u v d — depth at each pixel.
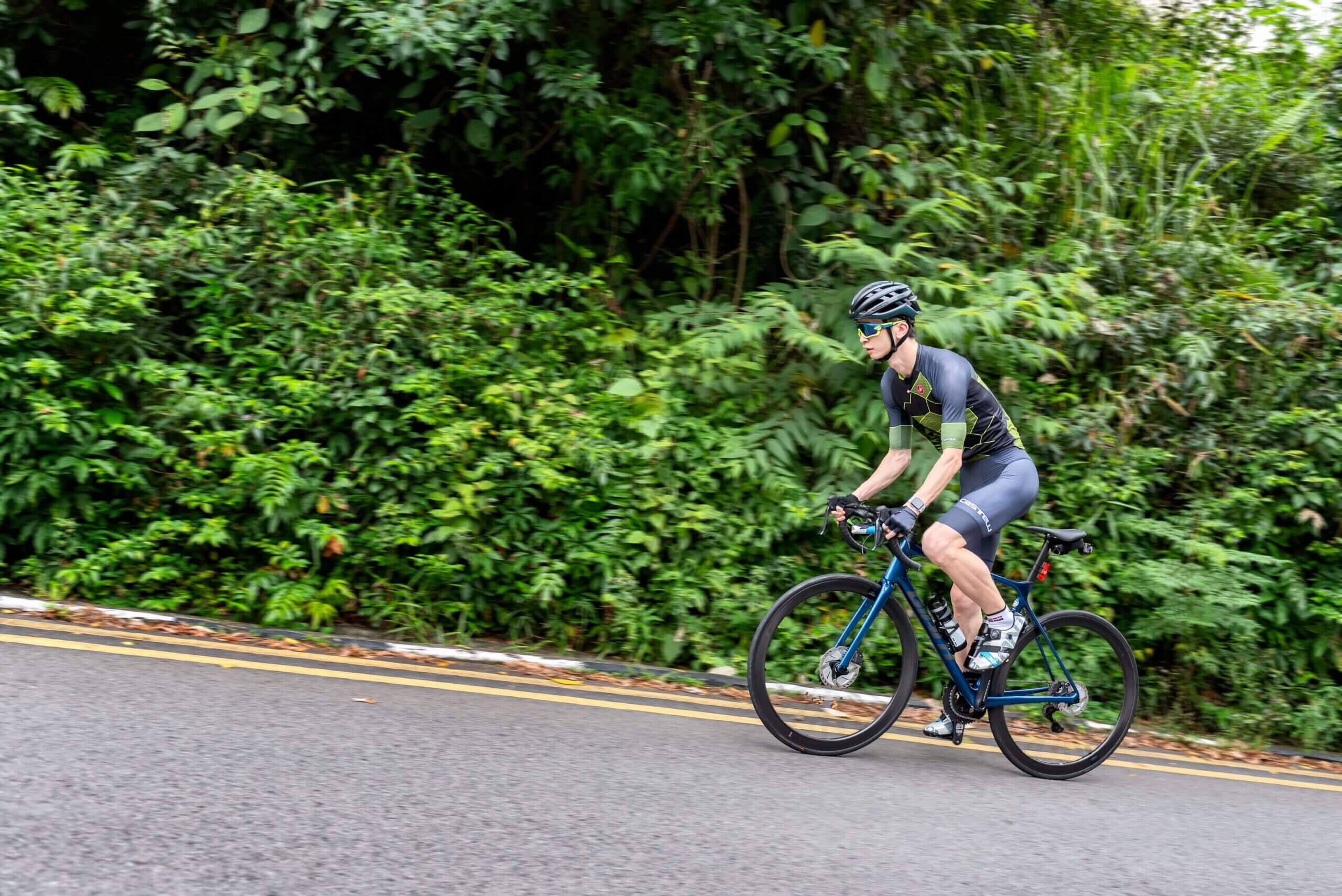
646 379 5.94
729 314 6.20
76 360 5.33
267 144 6.41
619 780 3.53
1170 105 8.08
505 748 3.74
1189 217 7.21
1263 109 8.20
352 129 7.07
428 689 4.41
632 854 2.92
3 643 4.23
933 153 7.10
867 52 6.57
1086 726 4.49
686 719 4.44
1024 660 4.53
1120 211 7.38
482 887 2.61
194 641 4.68
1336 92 8.48
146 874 2.49
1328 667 5.83
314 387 5.42
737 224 6.97
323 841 2.77
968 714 4.26
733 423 5.94
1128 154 7.74
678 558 5.57
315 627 5.10
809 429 5.80
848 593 4.23
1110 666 4.58
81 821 2.73
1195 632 5.64
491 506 5.43
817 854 3.08
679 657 5.48
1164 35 9.45
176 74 6.64
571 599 5.48
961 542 4.08
